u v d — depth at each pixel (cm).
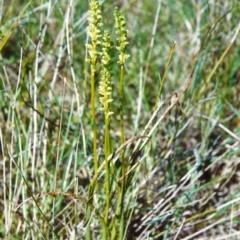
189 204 99
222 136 117
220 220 99
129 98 122
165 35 141
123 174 83
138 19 141
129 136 115
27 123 110
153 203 104
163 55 134
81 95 121
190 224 101
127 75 125
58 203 98
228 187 111
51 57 125
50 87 105
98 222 97
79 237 92
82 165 103
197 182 107
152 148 107
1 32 103
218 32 120
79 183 107
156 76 128
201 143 112
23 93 114
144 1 144
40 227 96
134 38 135
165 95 123
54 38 135
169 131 108
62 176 108
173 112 116
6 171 106
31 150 104
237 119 121
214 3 122
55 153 107
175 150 109
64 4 140
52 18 135
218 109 113
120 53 79
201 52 110
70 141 111
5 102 105
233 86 124
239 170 112
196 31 124
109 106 79
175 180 105
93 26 76
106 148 81
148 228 101
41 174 99
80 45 124
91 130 111
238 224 104
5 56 135
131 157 85
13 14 139
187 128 116
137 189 99
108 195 83
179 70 129
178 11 142
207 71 119
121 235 87
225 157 110
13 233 97
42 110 105
